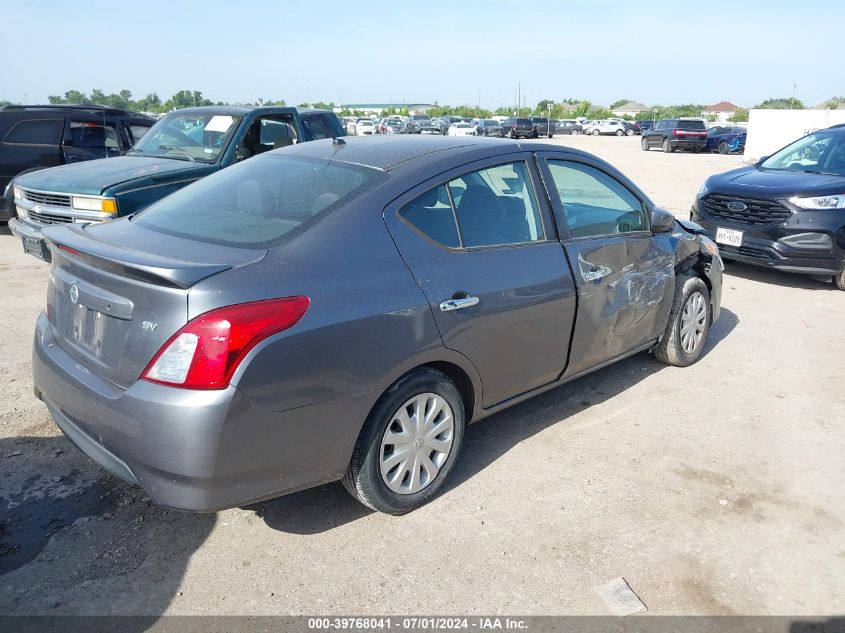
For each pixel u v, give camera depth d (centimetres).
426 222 321
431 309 307
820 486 359
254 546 301
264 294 259
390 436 307
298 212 306
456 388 345
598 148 3772
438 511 330
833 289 764
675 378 500
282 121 816
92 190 605
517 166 372
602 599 275
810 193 730
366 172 327
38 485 340
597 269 401
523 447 394
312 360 267
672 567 294
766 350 562
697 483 360
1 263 785
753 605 274
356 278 285
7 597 265
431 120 5144
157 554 294
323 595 273
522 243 363
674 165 2522
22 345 524
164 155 746
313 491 346
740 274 838
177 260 266
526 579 285
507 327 347
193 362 247
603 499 343
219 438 248
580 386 483
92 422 273
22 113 909
